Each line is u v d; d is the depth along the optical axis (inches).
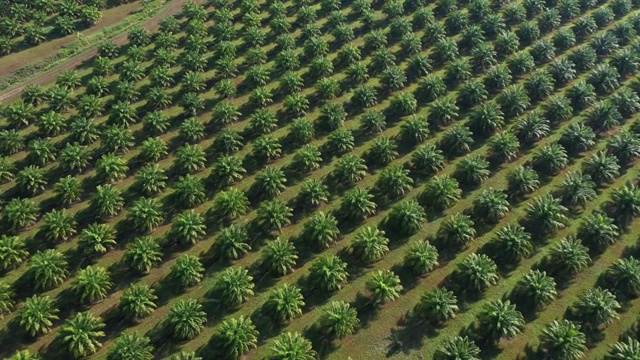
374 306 2728.8
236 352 2492.6
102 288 2733.8
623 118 3634.4
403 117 3681.1
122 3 4724.4
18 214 3019.2
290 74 3841.0
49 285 2768.2
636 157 3378.4
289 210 3088.1
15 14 4284.0
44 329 2598.4
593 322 2630.4
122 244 3011.8
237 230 2945.4
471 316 2684.5
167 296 2778.1
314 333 2630.4
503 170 3346.5
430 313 2645.2
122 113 3585.1
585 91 3668.8
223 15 4379.9
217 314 2706.7
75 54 4220.0
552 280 2711.6
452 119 3627.0
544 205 2992.1
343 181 3289.9
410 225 2979.8
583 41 4224.9
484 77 3914.9
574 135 3400.6
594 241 2938.0
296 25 4443.9
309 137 3506.4
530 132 3449.8
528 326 2645.2
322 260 2795.3
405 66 4033.0
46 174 3334.2
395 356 2564.0
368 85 3841.0
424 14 4320.9
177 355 2524.6
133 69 3890.3
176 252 2970.0
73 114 3698.3
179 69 4025.6
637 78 3855.8
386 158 3353.8
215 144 3499.0
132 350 2455.7
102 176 3294.8
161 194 3250.5
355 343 2603.3
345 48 4037.9
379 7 4633.4
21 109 3587.6
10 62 4099.4
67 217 3019.2
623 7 4458.7
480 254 2933.1
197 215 3034.0
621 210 3085.6
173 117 3708.2
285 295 2662.4
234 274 2748.5
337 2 4534.9
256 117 3553.2
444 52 4037.9
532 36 4175.7
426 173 3326.8
